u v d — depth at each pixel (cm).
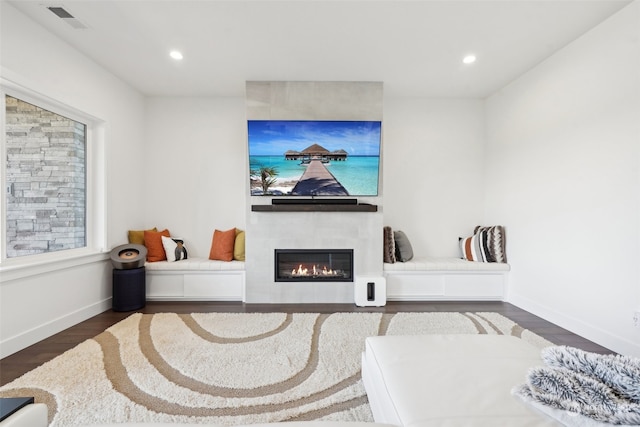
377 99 363
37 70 248
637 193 219
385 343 152
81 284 295
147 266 361
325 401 169
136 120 386
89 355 221
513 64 319
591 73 255
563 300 283
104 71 327
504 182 372
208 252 412
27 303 240
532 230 324
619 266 231
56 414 157
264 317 305
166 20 248
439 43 282
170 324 284
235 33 267
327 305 353
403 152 420
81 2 225
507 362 130
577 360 115
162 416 156
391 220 420
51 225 275
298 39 276
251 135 359
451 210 419
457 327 281
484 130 415
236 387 183
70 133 296
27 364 211
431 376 119
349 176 369
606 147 241
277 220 363
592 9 232
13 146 240
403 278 372
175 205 410
